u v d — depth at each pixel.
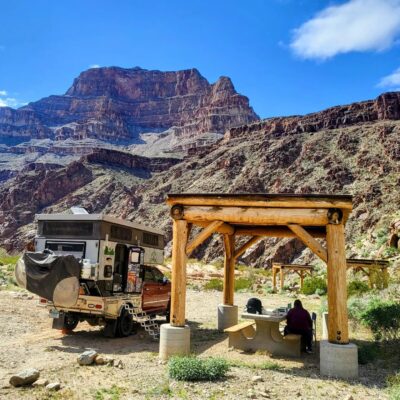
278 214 8.30
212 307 18.27
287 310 10.44
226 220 8.60
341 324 7.50
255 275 42.84
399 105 131.00
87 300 10.38
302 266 30.80
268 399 5.92
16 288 20.06
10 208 188.00
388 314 10.11
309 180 104.81
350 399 5.95
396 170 93.62
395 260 29.83
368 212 82.44
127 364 7.80
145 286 12.27
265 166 121.81
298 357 8.91
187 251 8.75
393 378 6.97
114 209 156.88
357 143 113.56
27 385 6.25
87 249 10.35
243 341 9.50
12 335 10.44
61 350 9.05
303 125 142.25
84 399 5.76
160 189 147.12
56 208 170.25
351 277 30.84
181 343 8.17
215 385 6.48
